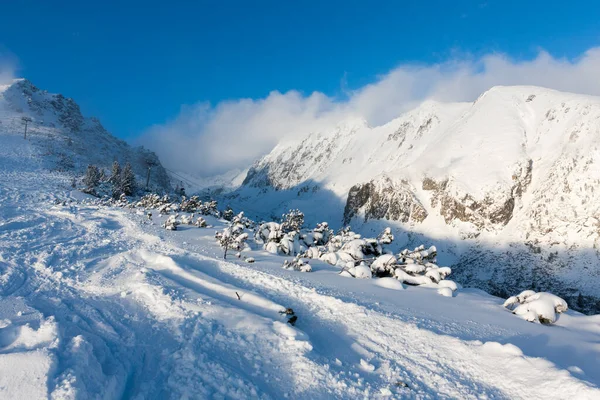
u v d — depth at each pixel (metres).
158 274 9.70
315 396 4.80
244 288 9.73
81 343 4.85
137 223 21.50
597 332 8.35
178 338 5.95
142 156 129.62
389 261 14.09
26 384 3.80
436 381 5.48
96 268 10.72
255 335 6.35
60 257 11.47
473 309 9.64
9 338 5.02
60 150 91.00
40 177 51.38
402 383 5.29
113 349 5.33
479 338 7.14
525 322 8.70
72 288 8.49
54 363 4.15
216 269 11.69
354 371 5.61
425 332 7.06
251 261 13.95
